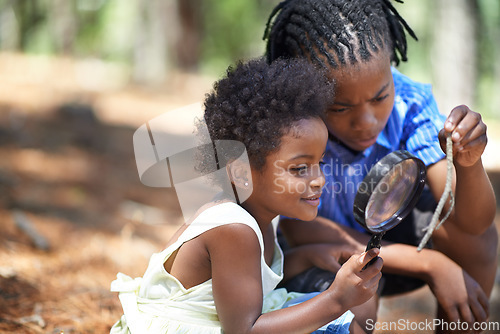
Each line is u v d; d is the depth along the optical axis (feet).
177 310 6.70
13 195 15.34
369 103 7.62
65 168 19.45
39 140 21.83
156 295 6.89
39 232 13.14
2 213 13.75
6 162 18.31
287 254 8.43
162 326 6.68
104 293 10.42
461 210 7.73
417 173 6.32
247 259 6.42
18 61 44.55
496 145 27.78
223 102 6.77
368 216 6.02
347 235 8.52
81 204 16.22
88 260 12.14
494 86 56.44
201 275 6.71
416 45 56.08
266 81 6.65
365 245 8.36
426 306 11.56
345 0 7.68
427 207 8.77
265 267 6.84
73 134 23.84
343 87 7.48
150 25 51.24
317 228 8.56
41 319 9.08
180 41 51.11
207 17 74.02
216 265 6.47
